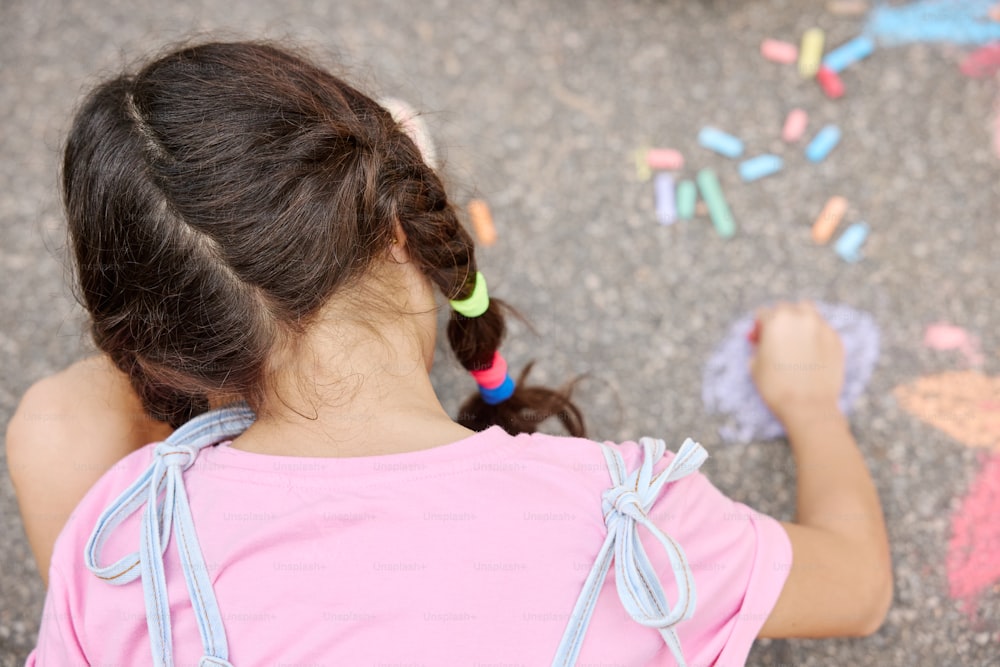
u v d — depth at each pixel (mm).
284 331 885
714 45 1887
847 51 1850
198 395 1019
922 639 1437
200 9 1970
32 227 1779
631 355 1659
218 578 875
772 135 1805
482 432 933
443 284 1011
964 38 1857
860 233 1706
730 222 1730
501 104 1858
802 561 1116
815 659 1432
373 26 1941
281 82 921
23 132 1867
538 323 1685
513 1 1950
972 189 1732
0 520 1568
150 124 875
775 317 1580
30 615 1510
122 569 900
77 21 1967
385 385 933
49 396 1305
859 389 1605
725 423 1605
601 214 1757
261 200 841
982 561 1479
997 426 1565
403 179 946
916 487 1535
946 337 1626
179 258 857
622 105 1847
